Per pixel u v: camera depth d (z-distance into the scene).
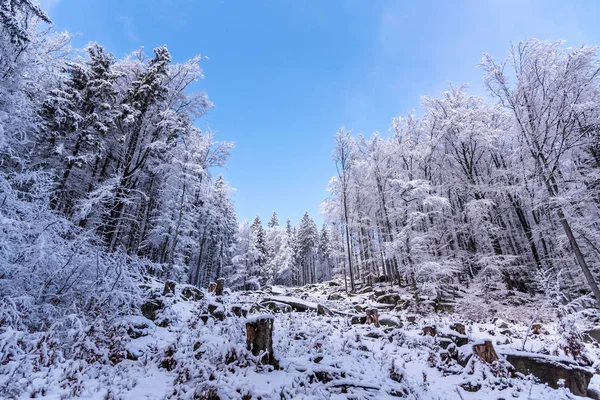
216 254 41.06
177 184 19.27
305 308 13.77
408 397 4.96
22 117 9.50
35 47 11.16
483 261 18.06
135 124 16.89
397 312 16.67
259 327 5.38
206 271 39.91
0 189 6.88
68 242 7.61
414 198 20.08
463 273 21.28
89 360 5.11
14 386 3.91
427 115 24.95
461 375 6.41
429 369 6.89
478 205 19.47
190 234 25.78
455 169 23.45
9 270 6.20
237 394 3.96
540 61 15.07
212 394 3.97
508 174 19.80
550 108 14.68
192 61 19.44
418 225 22.78
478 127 20.72
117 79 18.19
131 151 16.70
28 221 7.05
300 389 4.51
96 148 16.02
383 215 23.94
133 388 4.50
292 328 8.77
